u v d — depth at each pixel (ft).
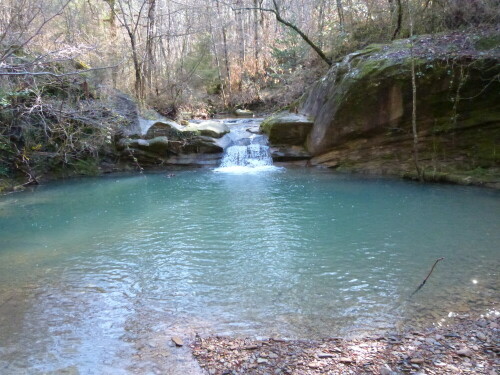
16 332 14.71
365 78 42.52
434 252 22.21
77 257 22.95
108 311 16.37
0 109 38.11
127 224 29.48
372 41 60.49
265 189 39.32
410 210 30.50
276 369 11.84
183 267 21.22
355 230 26.58
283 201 34.58
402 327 14.39
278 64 93.20
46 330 14.83
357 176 43.93
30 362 12.82
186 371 12.03
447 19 46.57
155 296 17.76
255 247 24.04
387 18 59.31
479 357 11.93
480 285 17.79
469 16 43.06
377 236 25.25
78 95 45.09
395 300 16.72
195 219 30.25
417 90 40.06
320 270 20.39
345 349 12.90
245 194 37.65
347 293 17.61
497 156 37.93
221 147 53.31
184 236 26.40
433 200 32.94
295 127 51.37
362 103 43.50
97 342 13.97
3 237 27.02
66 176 48.91
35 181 45.60
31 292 18.30
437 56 38.93
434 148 41.57
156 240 25.73
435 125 40.86
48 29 42.01
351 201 33.81
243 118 82.23
